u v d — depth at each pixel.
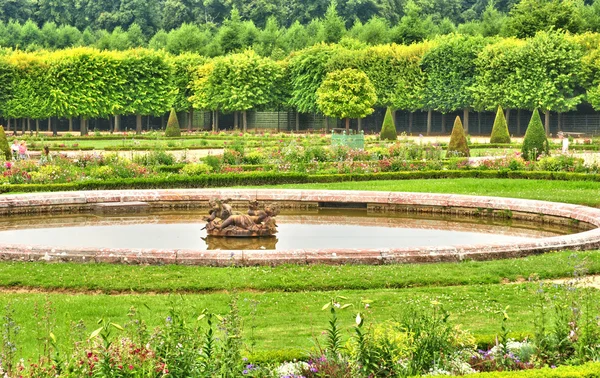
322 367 7.83
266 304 11.85
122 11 110.19
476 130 76.25
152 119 85.69
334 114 65.50
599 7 80.62
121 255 14.66
